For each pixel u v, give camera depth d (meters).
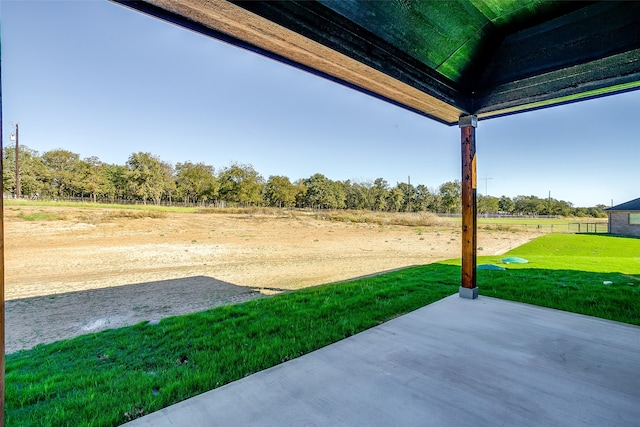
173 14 1.69
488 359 2.31
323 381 2.04
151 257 10.01
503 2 2.44
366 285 5.23
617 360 2.27
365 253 11.02
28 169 21.86
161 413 1.73
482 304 3.74
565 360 2.28
